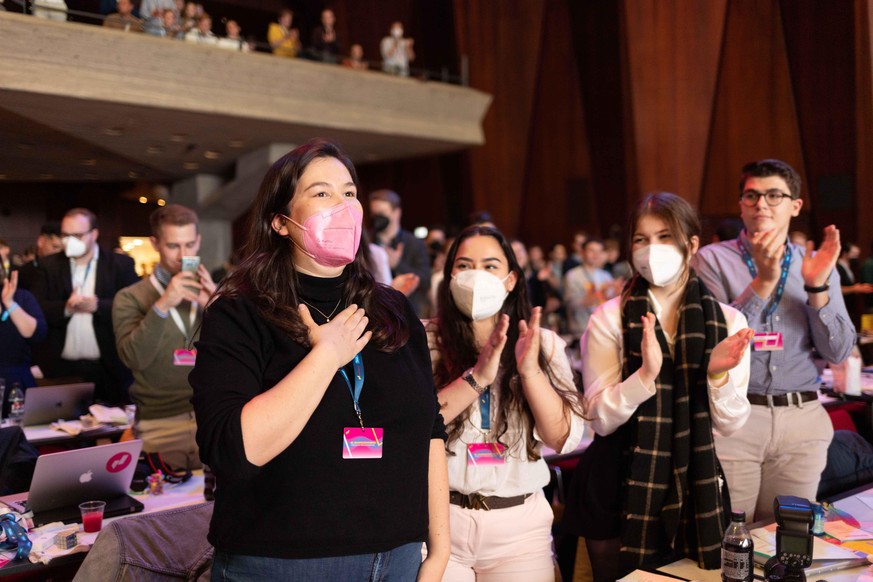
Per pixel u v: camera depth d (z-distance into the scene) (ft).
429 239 28.58
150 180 40.60
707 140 37.11
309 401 3.92
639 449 7.51
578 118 42.80
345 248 4.42
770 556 6.38
